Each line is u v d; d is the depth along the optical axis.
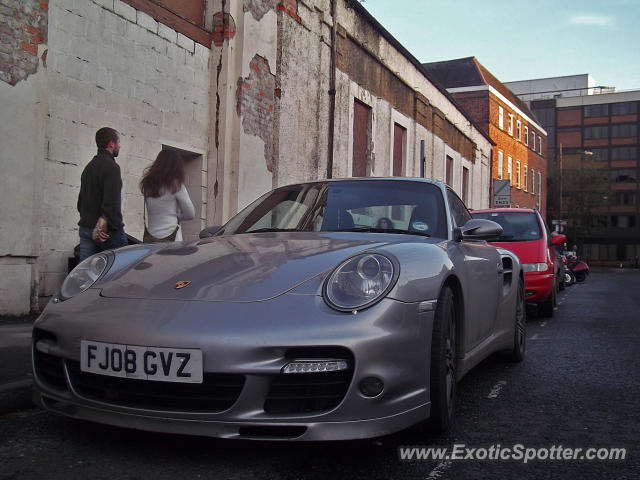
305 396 2.49
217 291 2.68
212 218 9.16
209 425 2.46
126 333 2.54
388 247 2.98
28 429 3.04
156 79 8.05
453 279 3.26
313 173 12.08
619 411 3.66
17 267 6.01
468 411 3.61
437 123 21.80
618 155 78.75
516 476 2.59
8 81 5.90
